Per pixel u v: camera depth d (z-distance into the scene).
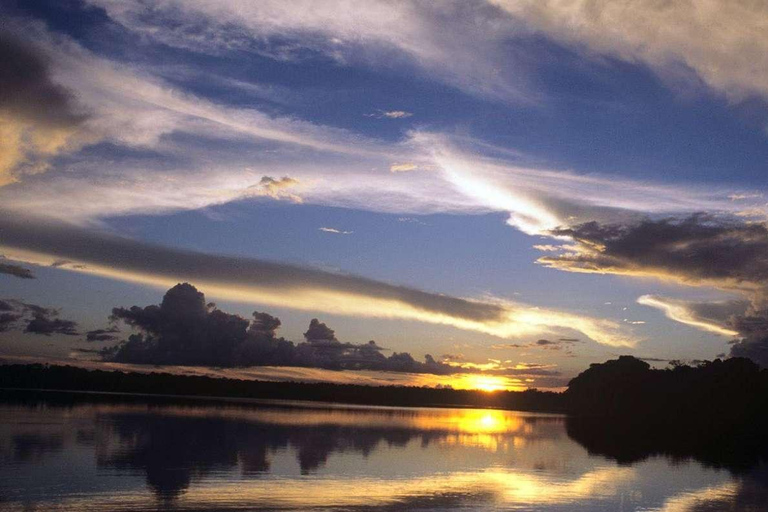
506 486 46.94
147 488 41.44
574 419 169.00
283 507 37.59
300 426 96.31
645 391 195.50
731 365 173.38
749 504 43.81
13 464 48.69
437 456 63.56
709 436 112.81
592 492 46.03
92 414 106.38
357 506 38.47
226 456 56.84
